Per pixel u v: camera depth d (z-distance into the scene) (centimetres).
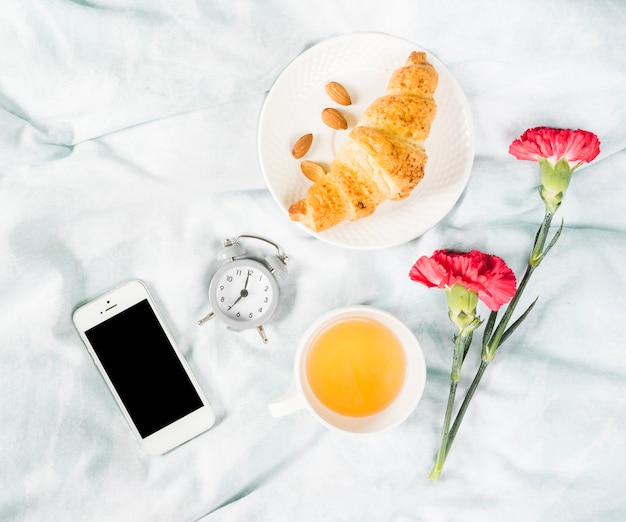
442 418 54
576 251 54
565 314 54
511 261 54
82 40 50
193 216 54
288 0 51
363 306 50
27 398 53
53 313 53
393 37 50
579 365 54
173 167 53
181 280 54
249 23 51
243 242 54
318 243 54
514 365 54
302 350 50
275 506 55
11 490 53
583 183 53
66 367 54
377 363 52
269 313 53
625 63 51
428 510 54
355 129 48
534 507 54
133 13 50
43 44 50
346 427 52
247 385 54
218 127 53
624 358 54
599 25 50
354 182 48
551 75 52
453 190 52
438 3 51
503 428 54
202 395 54
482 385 54
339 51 51
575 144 47
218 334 54
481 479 54
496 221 54
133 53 51
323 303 54
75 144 53
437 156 52
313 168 51
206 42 51
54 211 53
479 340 54
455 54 52
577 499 54
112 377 53
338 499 55
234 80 52
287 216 54
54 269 53
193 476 55
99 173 53
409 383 51
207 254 54
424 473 55
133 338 53
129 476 54
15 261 53
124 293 53
